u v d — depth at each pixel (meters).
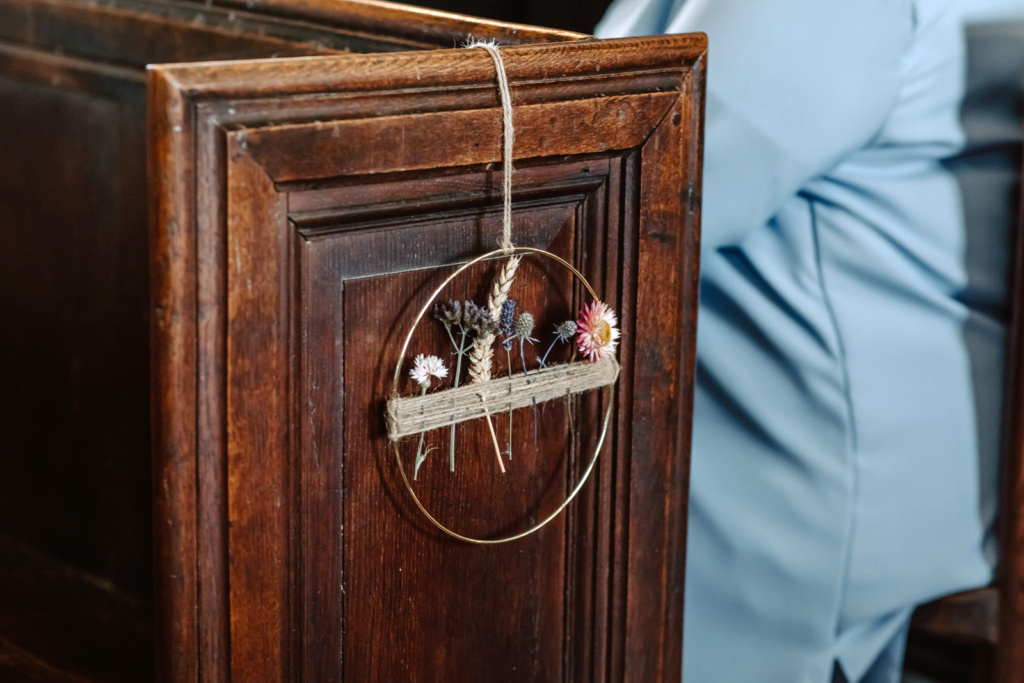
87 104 1.86
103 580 1.89
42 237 1.92
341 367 1.49
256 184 1.42
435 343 1.53
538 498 1.61
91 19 1.85
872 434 1.91
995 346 1.92
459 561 1.58
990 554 1.96
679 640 1.74
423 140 1.48
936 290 1.91
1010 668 1.96
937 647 2.30
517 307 1.57
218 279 1.42
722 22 1.84
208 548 1.46
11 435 1.99
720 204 1.87
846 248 1.89
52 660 1.79
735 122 1.83
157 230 1.40
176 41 1.83
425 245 1.51
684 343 1.67
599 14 2.19
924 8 1.87
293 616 1.51
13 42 1.94
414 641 1.57
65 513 1.93
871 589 1.95
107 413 1.87
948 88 1.88
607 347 1.58
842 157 1.87
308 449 1.49
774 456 1.93
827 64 1.83
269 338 1.45
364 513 1.52
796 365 1.90
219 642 1.47
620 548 1.67
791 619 1.96
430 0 2.17
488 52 1.50
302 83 1.42
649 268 1.62
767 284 1.91
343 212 1.46
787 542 1.94
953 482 1.94
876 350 1.89
